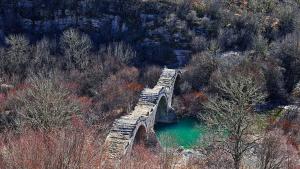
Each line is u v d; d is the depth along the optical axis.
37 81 55.44
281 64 72.25
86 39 78.25
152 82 71.62
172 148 42.50
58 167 18.28
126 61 76.25
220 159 42.41
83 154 19.61
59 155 18.61
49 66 73.88
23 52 76.38
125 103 66.31
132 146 45.97
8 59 74.69
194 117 67.19
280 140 45.81
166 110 65.88
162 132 61.94
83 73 72.25
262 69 69.75
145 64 77.38
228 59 73.38
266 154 41.25
